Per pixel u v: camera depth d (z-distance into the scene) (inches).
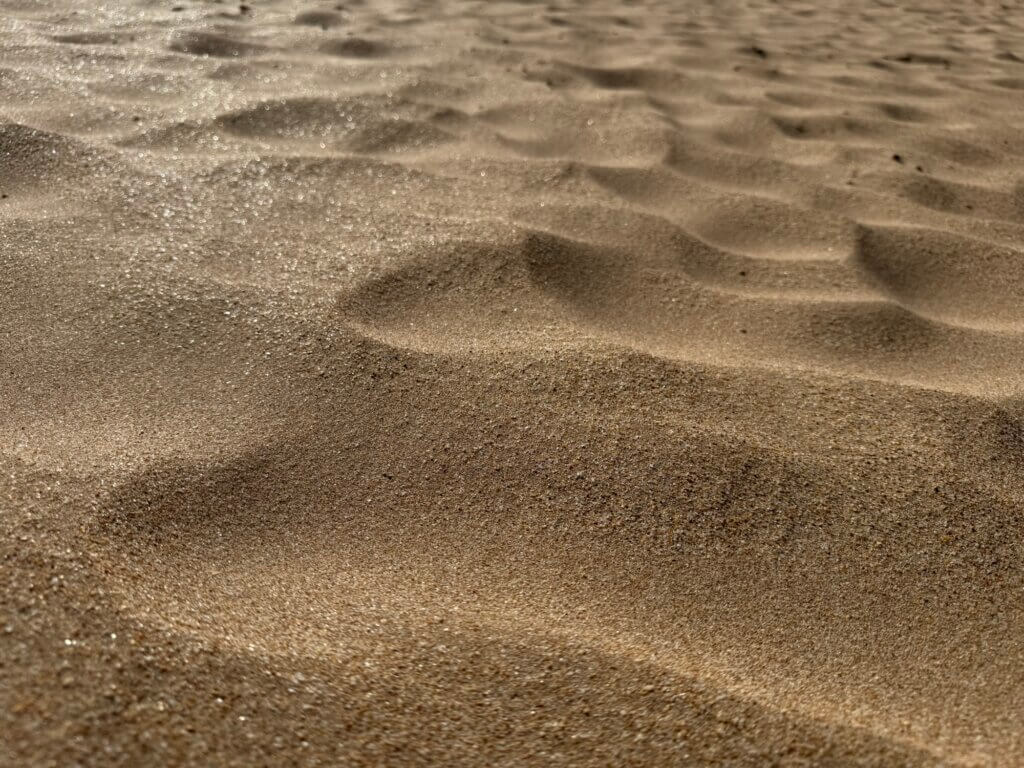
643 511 8.5
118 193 13.6
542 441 9.2
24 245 11.8
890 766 6.0
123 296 10.8
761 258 13.7
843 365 11.1
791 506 8.7
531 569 8.0
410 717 6.1
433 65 22.5
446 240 12.9
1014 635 7.6
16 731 5.0
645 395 10.0
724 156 17.6
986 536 8.5
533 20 27.9
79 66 19.9
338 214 13.7
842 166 17.4
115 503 7.8
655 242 13.7
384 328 10.9
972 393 10.5
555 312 11.6
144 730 5.3
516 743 6.0
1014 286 13.3
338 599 7.3
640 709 6.4
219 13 26.1
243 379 9.7
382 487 8.7
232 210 13.5
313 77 20.7
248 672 6.1
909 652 7.4
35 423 8.8
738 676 6.9
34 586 6.2
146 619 6.3
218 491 8.3
